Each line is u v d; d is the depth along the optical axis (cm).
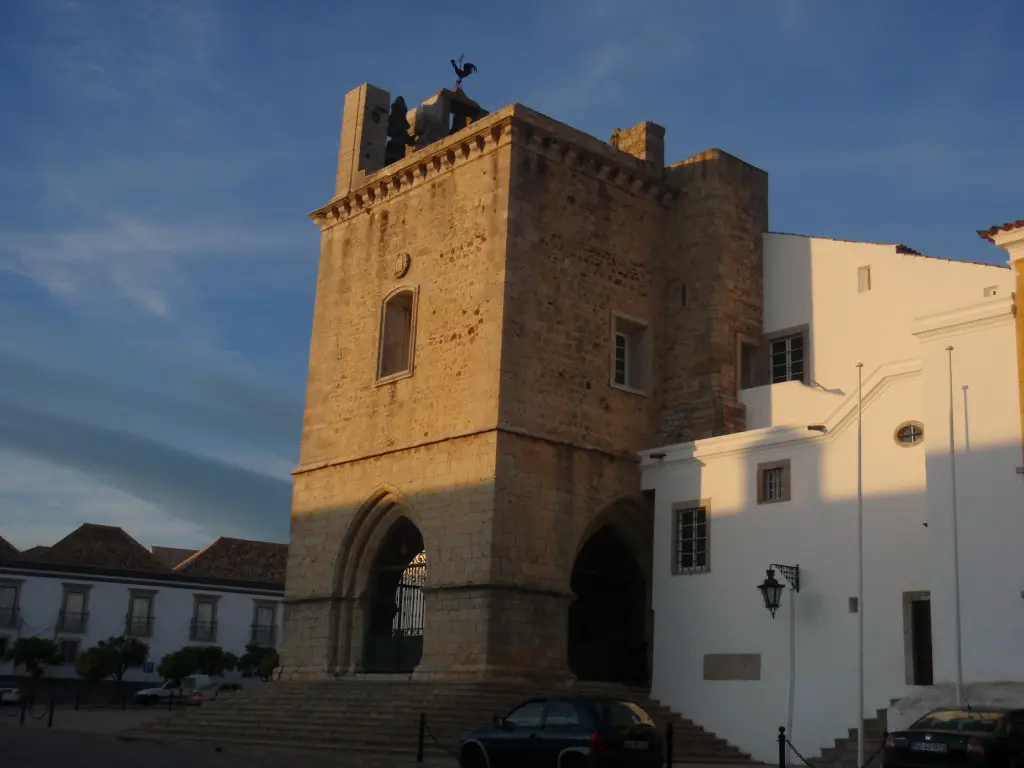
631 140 3425
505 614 2695
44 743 2394
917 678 2239
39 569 6138
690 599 2755
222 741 2625
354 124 3600
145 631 6369
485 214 3009
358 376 3281
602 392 3044
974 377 2150
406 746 2302
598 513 2934
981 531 2078
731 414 3073
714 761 2459
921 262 2873
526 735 1784
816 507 2516
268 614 6844
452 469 2877
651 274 3253
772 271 3247
